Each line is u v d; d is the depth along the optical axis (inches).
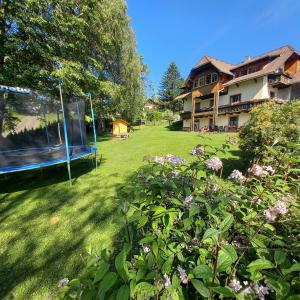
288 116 174.6
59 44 371.6
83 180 216.1
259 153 160.6
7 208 150.9
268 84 650.8
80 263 93.3
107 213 139.9
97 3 459.5
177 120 1216.8
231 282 34.9
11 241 110.8
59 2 349.7
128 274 32.7
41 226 125.3
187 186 56.3
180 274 35.5
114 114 724.0
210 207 41.7
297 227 44.8
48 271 89.1
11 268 91.4
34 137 268.2
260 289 32.5
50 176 235.0
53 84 367.2
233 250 32.9
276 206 43.2
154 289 32.9
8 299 76.2
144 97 789.9
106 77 657.0
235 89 747.4
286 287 31.0
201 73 859.4
